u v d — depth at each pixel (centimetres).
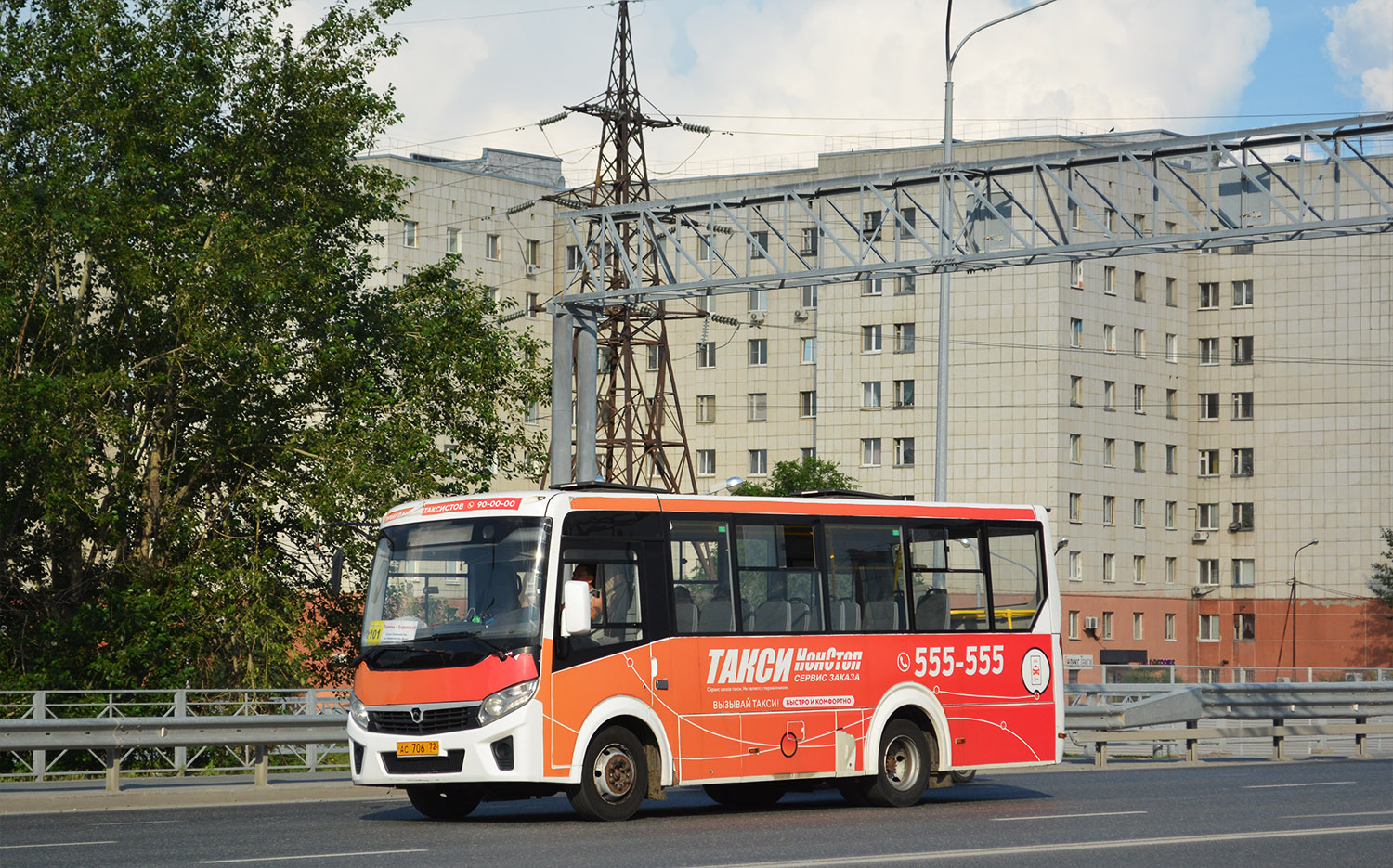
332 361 3016
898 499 1802
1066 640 7225
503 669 1472
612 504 1565
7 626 3023
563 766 1486
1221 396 7956
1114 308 7506
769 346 8131
